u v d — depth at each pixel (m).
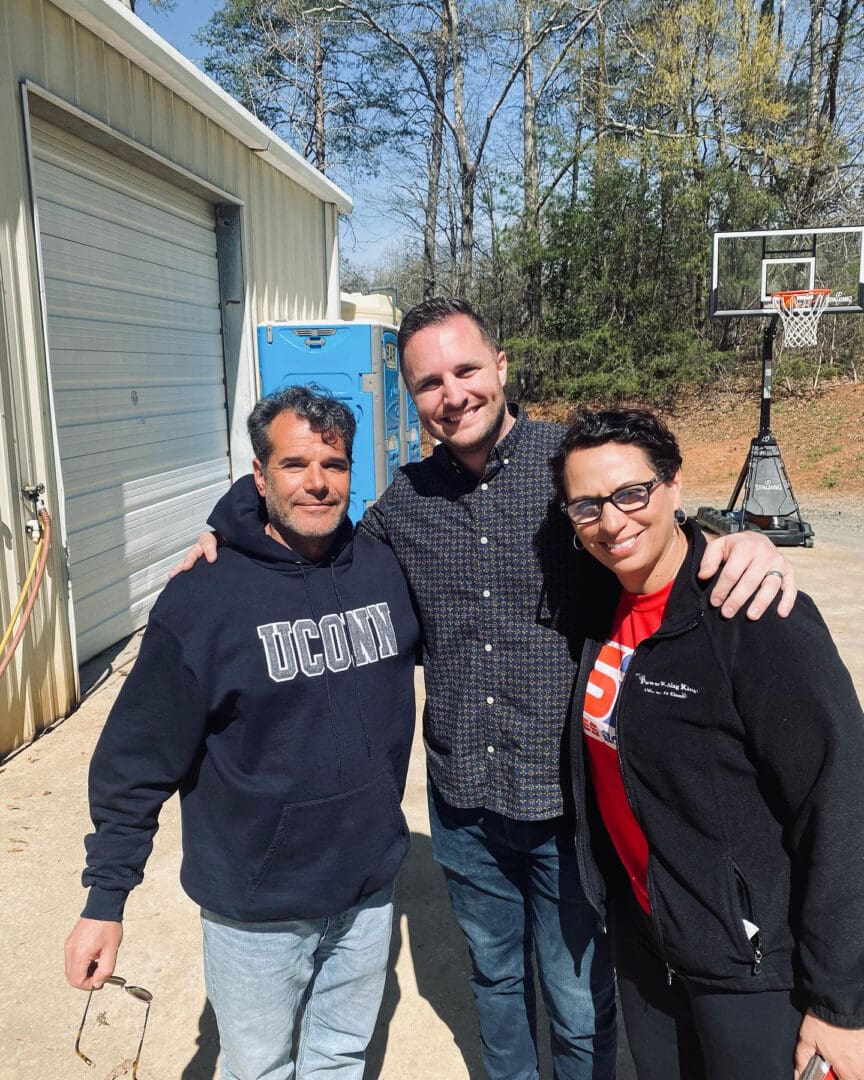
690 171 18.98
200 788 1.70
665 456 1.48
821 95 20.02
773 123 19.00
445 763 1.95
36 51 4.72
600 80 20.16
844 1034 1.32
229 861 1.66
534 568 1.81
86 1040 2.49
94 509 5.84
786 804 1.38
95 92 5.36
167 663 1.61
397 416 8.91
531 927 2.16
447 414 1.83
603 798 1.68
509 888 1.99
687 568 1.49
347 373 8.09
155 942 2.94
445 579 1.89
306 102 23.30
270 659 1.62
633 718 1.50
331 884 1.68
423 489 1.95
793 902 1.41
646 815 1.52
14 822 3.67
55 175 5.31
